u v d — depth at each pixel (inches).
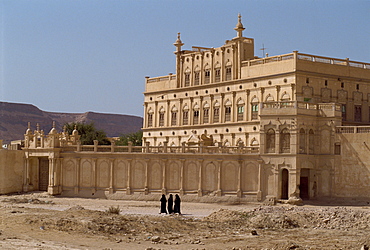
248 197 2773.1
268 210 2277.3
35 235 1736.0
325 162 2765.7
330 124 2768.2
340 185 2731.3
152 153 2938.0
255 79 3309.5
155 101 3978.8
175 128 3811.5
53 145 3046.3
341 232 1918.1
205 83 3651.6
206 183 2859.3
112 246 1628.9
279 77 3169.3
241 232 1914.4
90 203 2787.9
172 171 2915.8
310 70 3117.6
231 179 2819.9
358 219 2075.5
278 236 1834.4
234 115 3435.0
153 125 3981.3
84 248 1567.4
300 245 1654.8
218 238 1798.7
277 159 2721.5
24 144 3289.9
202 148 2886.3
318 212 2191.2
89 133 4837.6
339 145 2748.5
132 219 2092.8
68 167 3056.1
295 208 2386.8
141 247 1627.7
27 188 3147.1
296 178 2674.7
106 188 2982.3
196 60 3722.9
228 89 3481.8
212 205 2711.6
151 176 2940.5
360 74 3302.2
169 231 1924.2
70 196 3026.6
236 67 3454.7
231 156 2819.9
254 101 3316.9
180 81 3821.4
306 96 3100.4
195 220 2171.5
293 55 3105.3
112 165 2982.3
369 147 2679.6
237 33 3454.7
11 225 1893.5
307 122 2746.1
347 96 3230.8
